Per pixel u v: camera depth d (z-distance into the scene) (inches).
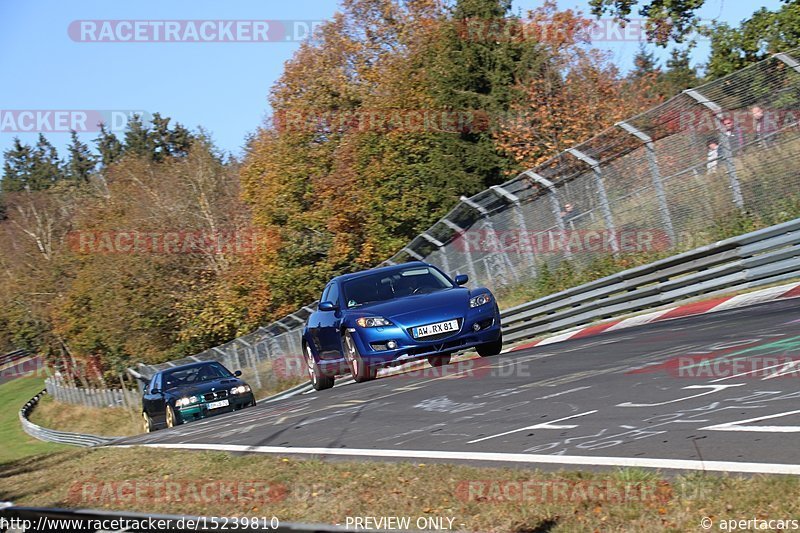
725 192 1037.8
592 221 1207.6
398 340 768.9
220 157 3526.1
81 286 3467.0
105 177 4343.0
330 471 418.0
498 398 568.1
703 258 975.0
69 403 3695.9
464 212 1408.7
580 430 423.5
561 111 1984.5
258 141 2800.2
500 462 389.7
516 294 1328.7
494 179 2038.6
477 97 2026.3
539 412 491.5
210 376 1234.6
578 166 1214.3
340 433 540.4
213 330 2874.0
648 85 2274.9
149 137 6998.0
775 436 347.9
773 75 965.2
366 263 2226.9
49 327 4188.0
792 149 957.8
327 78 2650.1
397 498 348.5
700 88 1037.8
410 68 2222.0
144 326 3137.3
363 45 3070.9
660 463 339.0
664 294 1026.1
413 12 3031.5
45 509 397.1
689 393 462.0
